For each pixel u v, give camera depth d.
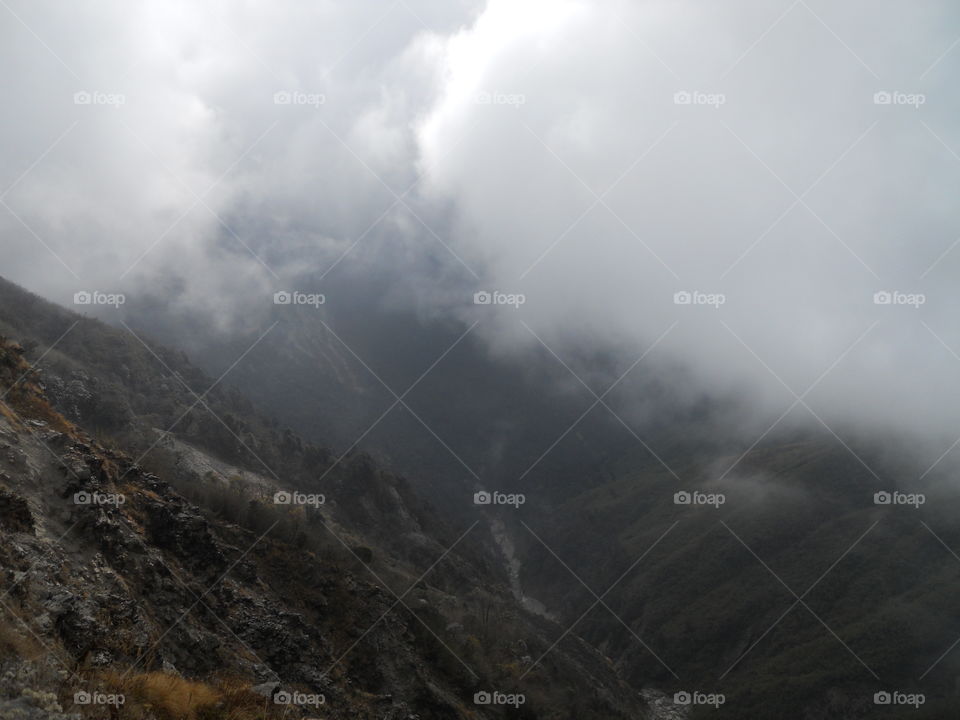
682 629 177.88
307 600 50.00
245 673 32.22
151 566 29.73
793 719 141.38
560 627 134.25
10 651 16.16
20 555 21.42
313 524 85.88
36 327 116.94
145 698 18.05
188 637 29.47
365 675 48.28
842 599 175.50
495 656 77.94
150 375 126.62
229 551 43.78
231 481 91.12
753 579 191.25
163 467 70.12
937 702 136.88
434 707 50.56
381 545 117.81
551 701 77.38
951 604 163.88
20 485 26.09
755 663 162.88
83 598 22.45
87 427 84.69
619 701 109.88
